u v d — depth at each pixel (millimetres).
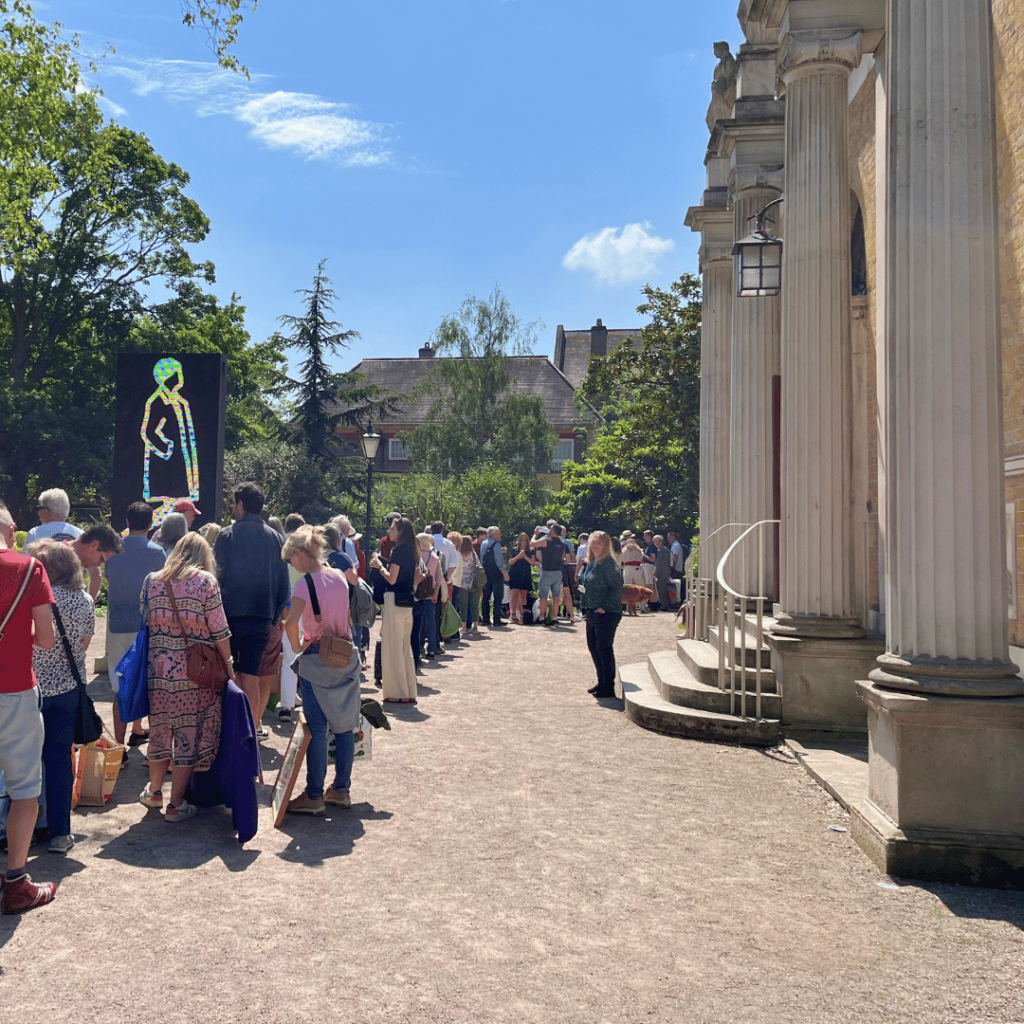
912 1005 3348
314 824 5418
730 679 8148
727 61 12172
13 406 31469
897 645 5133
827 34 7656
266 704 7922
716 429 12453
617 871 4691
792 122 8023
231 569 6539
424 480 36750
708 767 6879
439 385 45312
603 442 36562
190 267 37844
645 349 27359
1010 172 6383
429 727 8234
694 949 3789
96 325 36000
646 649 14398
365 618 7629
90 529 6625
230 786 5180
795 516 7895
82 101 27922
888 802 5008
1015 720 4715
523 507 37344
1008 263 6449
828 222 7863
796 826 5500
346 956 3646
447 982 3441
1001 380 5055
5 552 4145
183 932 3848
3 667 4039
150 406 13922
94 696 8930
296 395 41469
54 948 3674
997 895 4484
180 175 36688
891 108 5227
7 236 25203
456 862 4781
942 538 4996
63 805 4812
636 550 21766
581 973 3543
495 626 17969
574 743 7656
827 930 4020
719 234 12570
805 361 7871
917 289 5051
